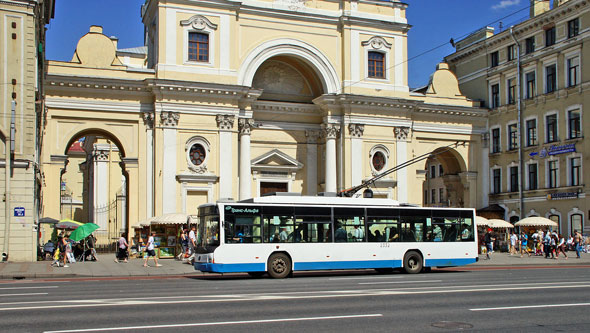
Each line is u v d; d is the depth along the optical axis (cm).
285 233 2195
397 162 3997
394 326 993
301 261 2195
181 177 3488
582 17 3800
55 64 3388
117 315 1104
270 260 2162
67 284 1895
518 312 1144
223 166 3578
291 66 4088
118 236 4856
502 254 3878
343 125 3884
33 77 2800
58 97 3375
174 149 3497
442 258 2411
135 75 3503
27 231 2780
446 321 1043
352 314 1116
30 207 2783
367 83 3944
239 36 3703
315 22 3878
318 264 2216
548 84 4075
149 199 3497
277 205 2203
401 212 2370
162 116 3478
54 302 1304
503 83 4403
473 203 4428
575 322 1038
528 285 1691
